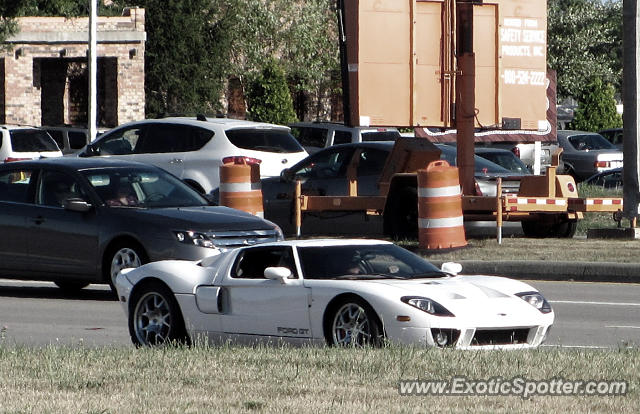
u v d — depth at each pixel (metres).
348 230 68.69
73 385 24.58
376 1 58.84
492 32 61.06
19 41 128.12
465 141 60.72
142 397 23.22
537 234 64.50
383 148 64.44
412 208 61.00
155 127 70.25
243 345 32.31
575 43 188.75
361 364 26.39
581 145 119.50
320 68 158.12
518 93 61.66
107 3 159.12
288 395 23.31
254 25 152.88
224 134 68.44
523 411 21.69
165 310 34.19
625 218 61.75
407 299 29.69
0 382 24.98
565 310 43.38
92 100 104.75
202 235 44.34
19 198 47.91
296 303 31.38
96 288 51.75
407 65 59.38
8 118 128.50
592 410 21.86
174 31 144.38
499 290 31.83
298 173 66.56
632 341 35.88
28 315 42.41
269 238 46.16
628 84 61.22
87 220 46.12
